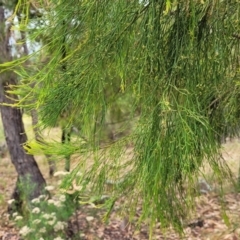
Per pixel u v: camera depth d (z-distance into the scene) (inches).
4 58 138.1
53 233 149.8
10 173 297.4
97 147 75.9
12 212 191.0
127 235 167.9
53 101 70.9
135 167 70.9
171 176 63.6
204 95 76.1
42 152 76.5
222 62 72.2
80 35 69.6
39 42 90.1
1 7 142.5
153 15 65.7
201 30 69.5
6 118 193.5
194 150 61.9
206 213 185.0
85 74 69.3
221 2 70.2
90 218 159.0
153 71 68.2
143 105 68.9
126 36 67.8
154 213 68.8
